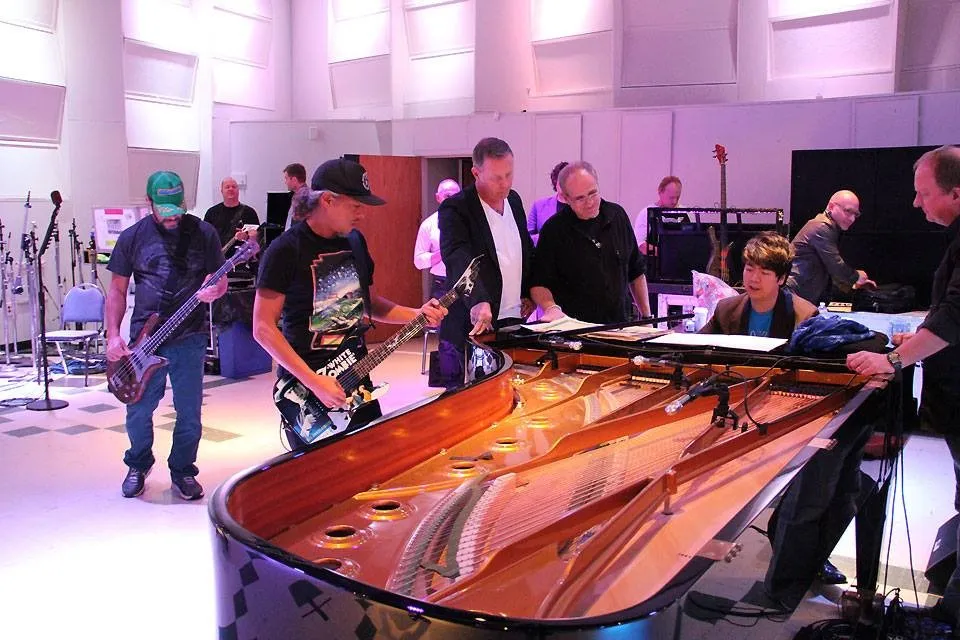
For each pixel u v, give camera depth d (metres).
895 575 3.63
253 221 8.98
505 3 10.22
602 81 10.02
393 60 11.37
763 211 6.10
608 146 9.08
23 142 9.21
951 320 2.79
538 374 3.54
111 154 9.88
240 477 1.87
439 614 1.30
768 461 2.36
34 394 7.26
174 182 4.42
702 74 9.30
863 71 8.45
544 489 2.24
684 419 2.97
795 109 8.04
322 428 3.10
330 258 3.14
